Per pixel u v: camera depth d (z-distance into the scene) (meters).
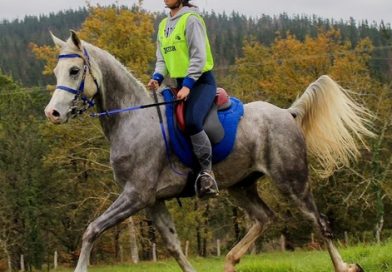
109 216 5.93
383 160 29.36
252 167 6.66
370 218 36.50
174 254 6.57
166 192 6.33
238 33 125.00
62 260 39.25
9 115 35.03
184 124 6.17
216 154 6.38
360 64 36.72
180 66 6.32
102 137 29.47
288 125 6.76
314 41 39.47
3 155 33.97
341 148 7.07
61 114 5.83
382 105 27.88
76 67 5.95
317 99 7.04
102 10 29.92
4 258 35.78
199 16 6.31
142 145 6.10
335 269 6.80
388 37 41.34
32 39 152.75
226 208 38.25
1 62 107.19
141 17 30.66
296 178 6.72
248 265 8.55
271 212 7.21
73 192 34.69
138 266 29.66
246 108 6.73
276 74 36.94
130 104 6.26
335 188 33.44
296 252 31.31
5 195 33.38
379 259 7.79
